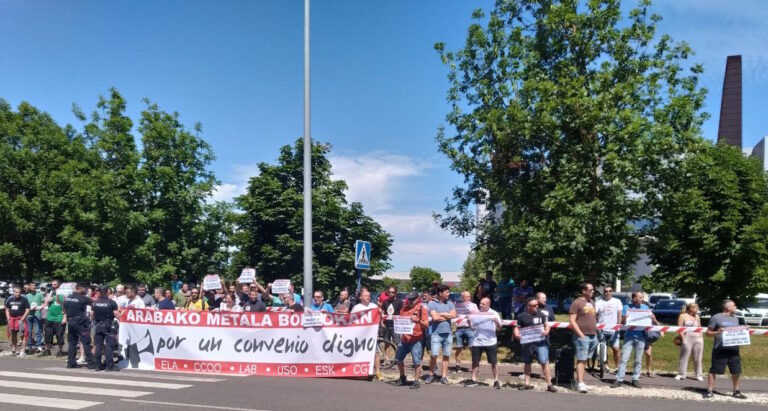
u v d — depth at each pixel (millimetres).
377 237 34719
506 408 8914
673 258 27734
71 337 12805
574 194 14891
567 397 10094
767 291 26344
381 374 12312
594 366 13539
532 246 15445
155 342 12695
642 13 17438
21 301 15664
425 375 12258
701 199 25641
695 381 12188
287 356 12008
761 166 29938
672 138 15125
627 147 14906
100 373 12070
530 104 16406
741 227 25766
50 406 8492
